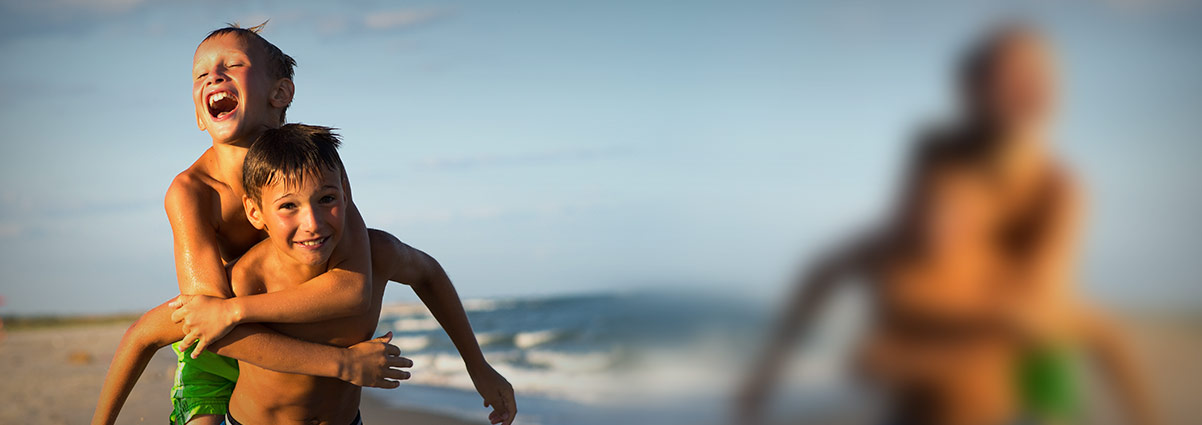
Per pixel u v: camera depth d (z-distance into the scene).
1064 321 2.26
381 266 2.26
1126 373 2.28
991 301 2.27
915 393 2.31
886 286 2.35
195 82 2.29
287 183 1.96
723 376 7.92
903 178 2.33
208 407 2.50
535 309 19.31
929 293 2.30
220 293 2.08
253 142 2.24
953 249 2.29
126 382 2.20
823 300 2.46
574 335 13.32
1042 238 2.29
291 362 2.03
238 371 2.47
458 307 2.57
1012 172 2.28
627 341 11.68
